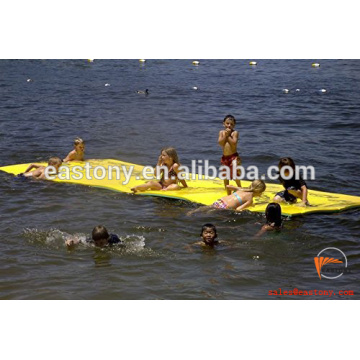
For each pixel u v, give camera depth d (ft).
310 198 37.60
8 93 81.10
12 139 55.31
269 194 38.47
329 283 26.00
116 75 99.19
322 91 83.66
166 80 94.07
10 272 26.45
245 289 25.32
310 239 30.91
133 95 80.79
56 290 24.80
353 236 31.37
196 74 100.83
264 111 70.69
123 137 57.57
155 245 29.86
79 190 39.01
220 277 26.43
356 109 71.51
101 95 80.64
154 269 27.09
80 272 26.63
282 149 53.21
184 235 31.30
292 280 26.30
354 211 35.53
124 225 32.58
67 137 56.90
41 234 30.89
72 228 31.91
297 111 70.64
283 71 104.53
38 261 27.68
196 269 27.20
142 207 35.91
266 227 32.37
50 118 65.46
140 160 49.75
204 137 58.18
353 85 89.45
